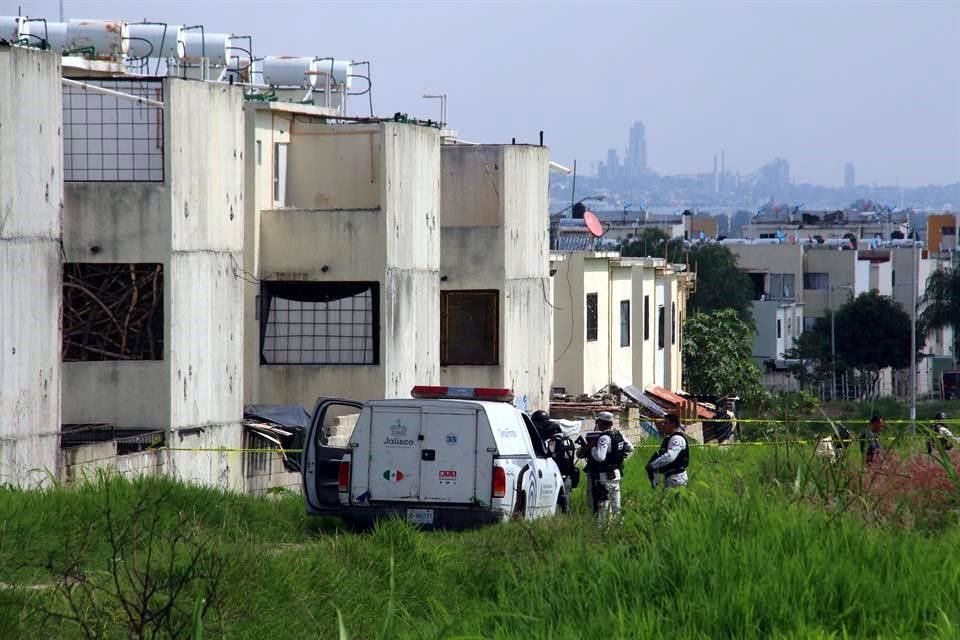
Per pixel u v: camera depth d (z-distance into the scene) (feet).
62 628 102.17
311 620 112.57
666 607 102.78
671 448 193.57
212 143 256.73
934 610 101.19
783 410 223.10
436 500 174.60
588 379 464.65
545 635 99.60
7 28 285.84
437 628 106.32
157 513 135.64
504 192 348.79
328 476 182.29
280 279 295.07
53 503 147.95
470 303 346.54
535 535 148.87
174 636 99.35
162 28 296.30
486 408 174.91
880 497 148.05
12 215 204.44
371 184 315.58
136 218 243.19
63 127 251.39
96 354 244.63
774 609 99.81
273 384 293.43
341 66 339.98
